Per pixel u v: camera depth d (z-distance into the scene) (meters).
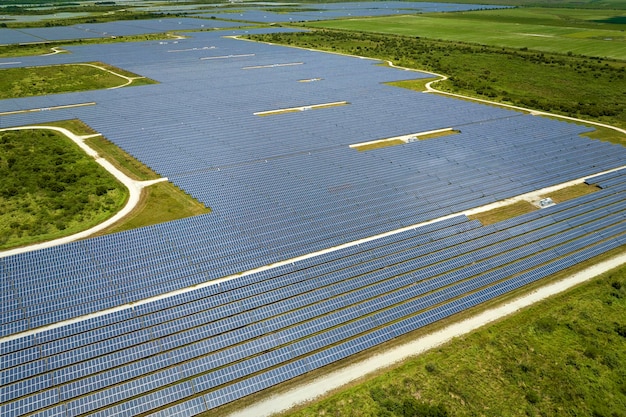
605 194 63.78
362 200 58.31
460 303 42.34
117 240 47.78
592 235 53.88
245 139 76.62
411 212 56.41
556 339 38.53
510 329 39.62
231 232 50.28
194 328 38.16
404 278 45.41
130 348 36.00
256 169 65.62
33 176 62.66
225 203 56.22
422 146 76.25
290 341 37.75
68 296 40.31
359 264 46.91
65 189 59.56
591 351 36.91
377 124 86.88
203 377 34.06
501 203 60.78
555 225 55.62
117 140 74.50
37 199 56.94
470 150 75.69
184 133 78.38
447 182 64.38
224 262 45.78
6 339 36.22
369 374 35.12
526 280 45.78
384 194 60.12
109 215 53.84
